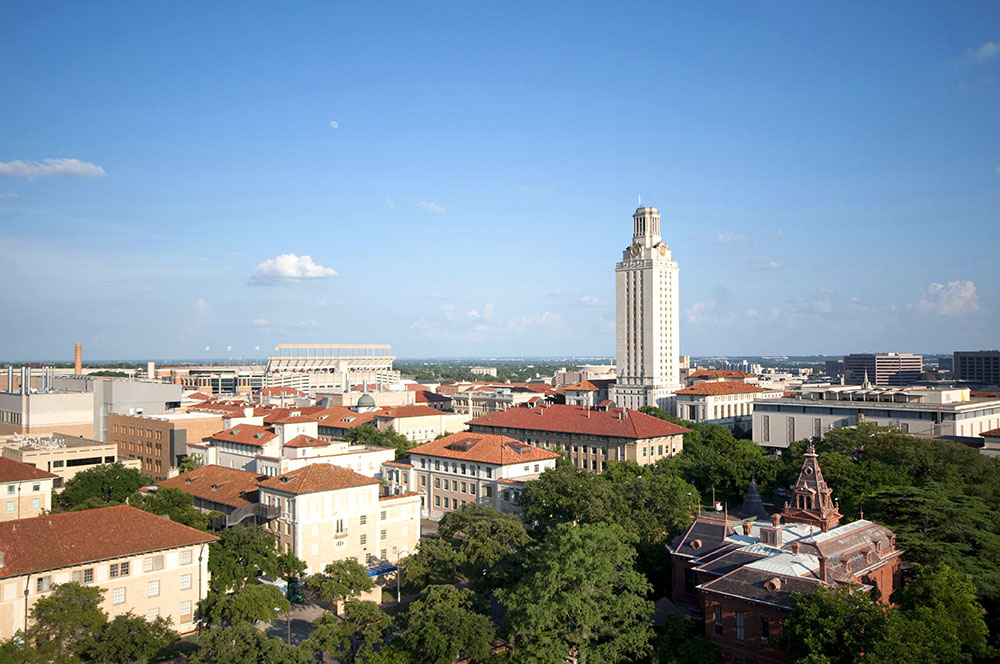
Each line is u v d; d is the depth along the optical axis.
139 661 83.88
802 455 175.88
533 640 84.88
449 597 93.94
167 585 103.44
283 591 118.06
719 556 95.25
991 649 78.44
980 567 93.44
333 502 129.12
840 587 79.00
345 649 89.62
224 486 146.75
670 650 84.25
